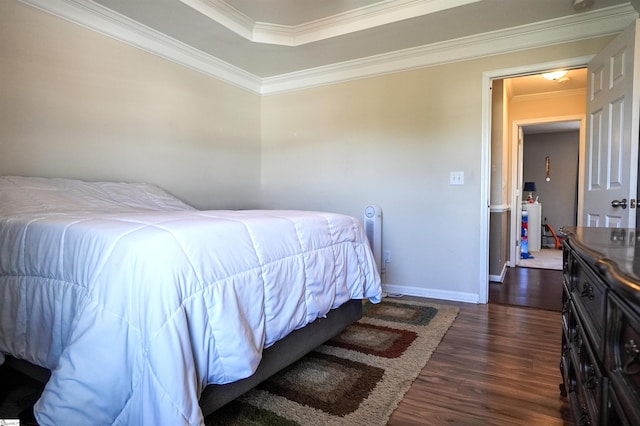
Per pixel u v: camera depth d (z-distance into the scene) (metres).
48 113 2.34
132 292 1.08
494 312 2.89
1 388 1.63
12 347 1.45
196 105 3.40
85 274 1.19
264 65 3.71
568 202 7.15
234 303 1.26
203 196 3.50
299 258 1.66
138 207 2.37
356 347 2.18
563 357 1.59
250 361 1.28
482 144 3.12
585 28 2.73
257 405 1.57
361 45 3.22
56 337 1.28
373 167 3.59
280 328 1.51
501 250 4.02
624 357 0.65
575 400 1.20
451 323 2.62
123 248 1.14
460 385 1.76
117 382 1.05
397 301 3.19
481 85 3.11
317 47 3.26
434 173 3.31
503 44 2.99
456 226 3.24
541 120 4.83
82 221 1.40
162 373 1.00
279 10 2.83
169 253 1.12
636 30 2.11
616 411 0.68
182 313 1.08
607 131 2.45
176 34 2.99
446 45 3.16
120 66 2.75
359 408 1.55
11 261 1.48
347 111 3.71
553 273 4.45
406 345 2.21
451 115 3.23
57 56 2.38
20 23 2.20
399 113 3.45
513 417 1.50
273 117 4.14
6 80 2.15
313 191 3.93
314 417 1.49
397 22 2.79
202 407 1.25
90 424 1.03
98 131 2.62
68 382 1.03
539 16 2.71
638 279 0.55
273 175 4.16
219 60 3.55
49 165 2.35
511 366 1.95
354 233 2.17
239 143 3.91
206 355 1.17
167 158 3.14
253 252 1.42
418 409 1.56
